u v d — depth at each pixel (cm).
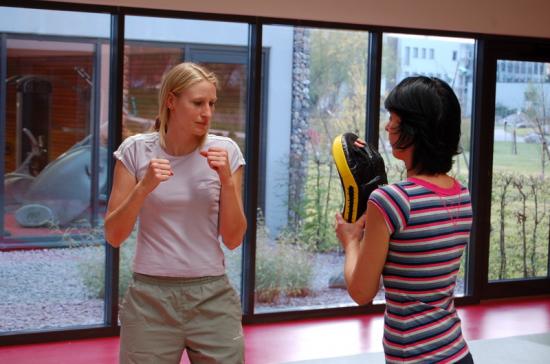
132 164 247
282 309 596
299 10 570
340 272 612
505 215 675
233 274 579
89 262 534
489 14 642
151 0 525
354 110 604
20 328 519
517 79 668
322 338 550
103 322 541
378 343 541
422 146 198
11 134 507
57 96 516
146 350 242
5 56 500
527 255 688
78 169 526
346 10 586
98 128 528
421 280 196
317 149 595
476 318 615
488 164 658
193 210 244
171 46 540
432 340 195
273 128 579
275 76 574
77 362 478
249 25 563
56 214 523
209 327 246
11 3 495
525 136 676
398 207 193
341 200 607
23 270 518
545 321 611
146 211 244
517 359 505
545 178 688
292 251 595
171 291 243
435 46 630
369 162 210
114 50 525
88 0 509
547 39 668
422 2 612
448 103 197
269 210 584
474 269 661
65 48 514
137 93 533
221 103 560
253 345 527
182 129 242
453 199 201
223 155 239
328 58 591
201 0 538
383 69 609
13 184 511
